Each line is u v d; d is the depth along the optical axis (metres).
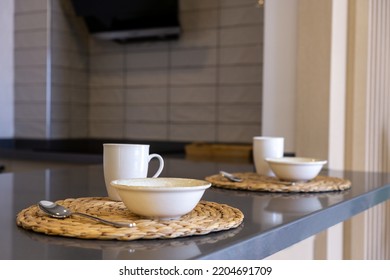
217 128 3.15
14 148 3.03
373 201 1.15
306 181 1.18
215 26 3.13
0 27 3.30
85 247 0.57
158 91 3.36
